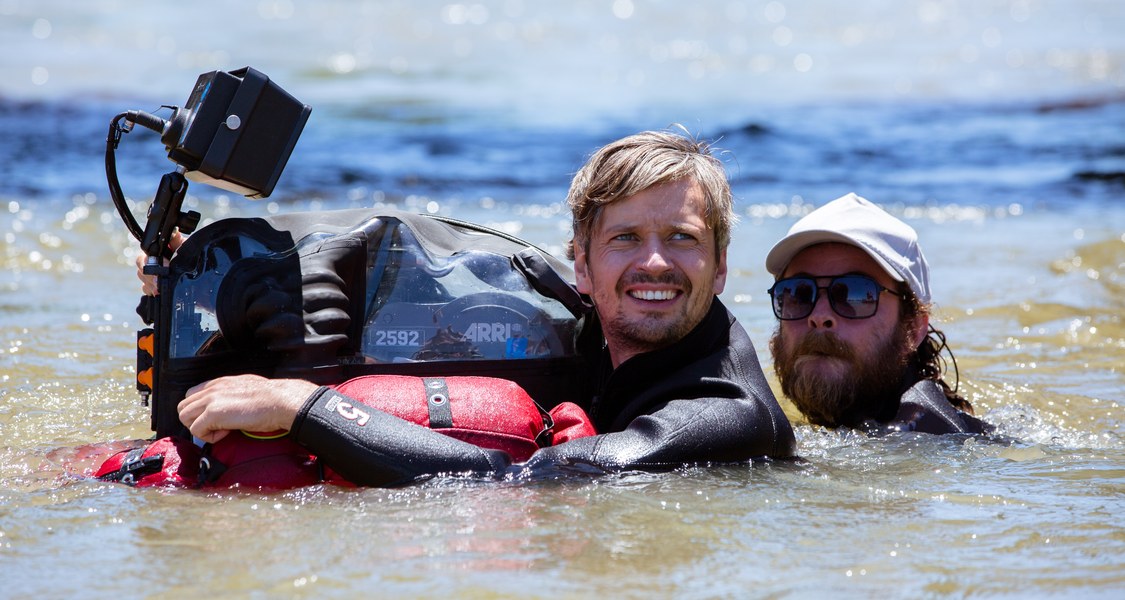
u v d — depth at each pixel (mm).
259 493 6961
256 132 7789
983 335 13141
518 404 7547
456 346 8219
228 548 6043
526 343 8383
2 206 20375
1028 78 41375
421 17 56156
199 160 7691
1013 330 13352
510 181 24516
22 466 7969
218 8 57656
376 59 45406
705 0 62188
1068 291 15141
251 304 7688
